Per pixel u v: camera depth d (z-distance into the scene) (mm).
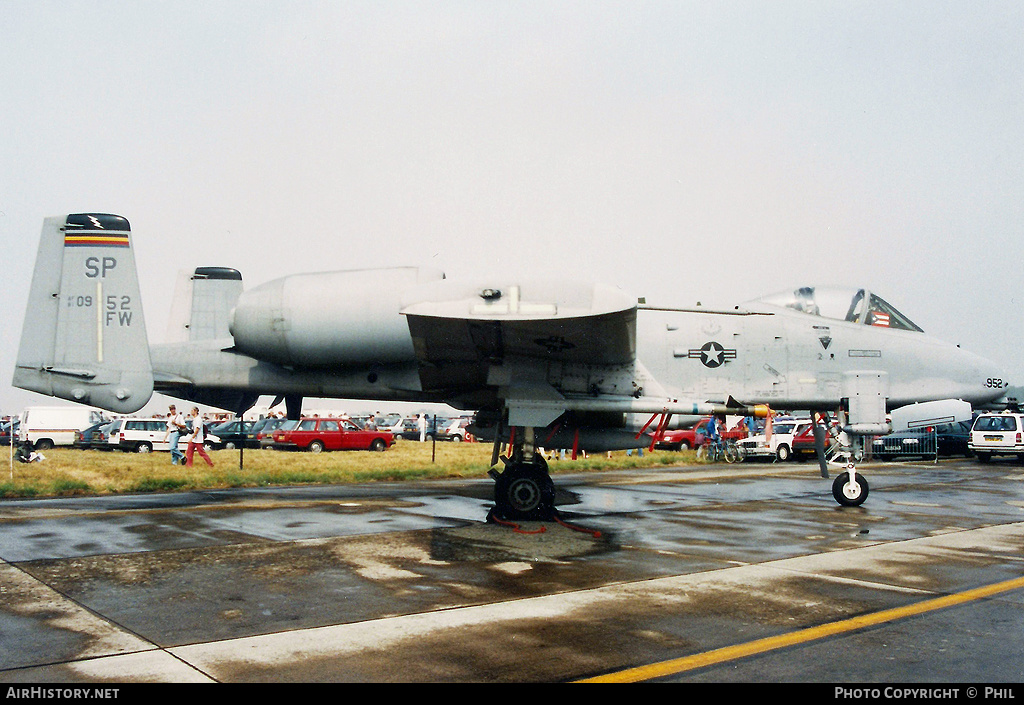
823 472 11930
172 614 5047
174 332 21141
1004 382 11812
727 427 29125
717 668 4023
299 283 11336
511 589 5812
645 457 24344
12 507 10852
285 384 12164
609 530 8914
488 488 14125
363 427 29703
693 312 10867
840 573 6449
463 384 10898
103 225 12109
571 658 4172
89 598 5477
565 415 10977
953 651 4332
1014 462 25234
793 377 11430
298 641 4457
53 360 11938
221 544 7730
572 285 8688
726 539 8289
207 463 18656
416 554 7262
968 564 6855
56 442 32062
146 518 9633
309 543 7824
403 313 8781
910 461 26078
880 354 11578
